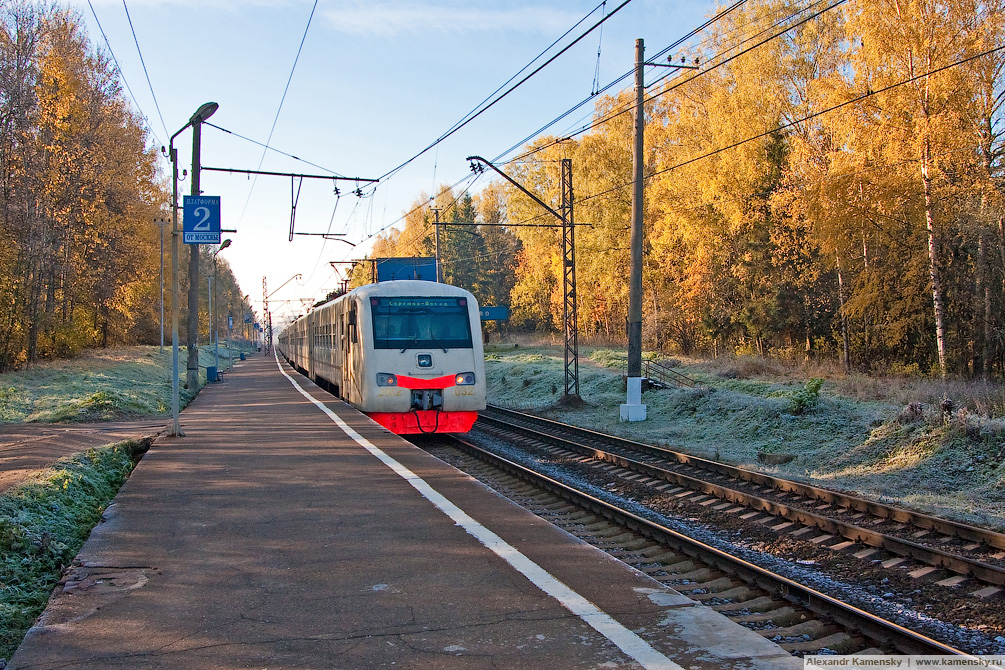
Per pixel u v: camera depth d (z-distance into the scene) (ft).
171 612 15.71
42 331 107.55
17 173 92.48
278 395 77.66
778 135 104.94
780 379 80.18
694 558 26.32
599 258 140.67
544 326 215.31
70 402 60.23
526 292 189.88
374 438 42.88
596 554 19.71
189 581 17.78
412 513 24.44
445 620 15.06
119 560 19.48
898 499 34.32
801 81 102.53
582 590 16.83
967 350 79.36
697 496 36.83
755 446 51.11
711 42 110.93
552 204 167.43
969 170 73.56
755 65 102.47
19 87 90.58
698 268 118.11
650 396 74.49
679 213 114.73
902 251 83.97
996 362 76.43
